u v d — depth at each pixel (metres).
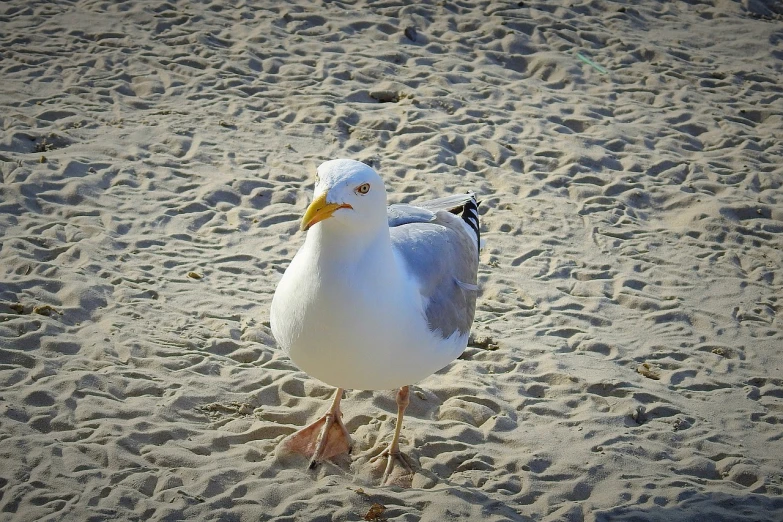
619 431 6.61
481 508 5.73
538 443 6.43
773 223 9.69
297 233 8.87
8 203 8.66
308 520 5.53
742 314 8.21
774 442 6.59
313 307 5.34
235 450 6.17
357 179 5.10
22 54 11.83
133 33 12.70
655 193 10.12
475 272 6.62
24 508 5.38
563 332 7.81
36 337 6.91
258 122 10.84
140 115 10.74
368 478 6.10
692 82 12.77
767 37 14.29
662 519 5.73
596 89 12.40
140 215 8.87
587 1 14.92
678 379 7.31
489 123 11.24
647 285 8.56
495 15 14.05
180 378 6.76
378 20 13.65
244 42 12.70
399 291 5.47
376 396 6.90
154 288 7.81
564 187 10.14
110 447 5.93
